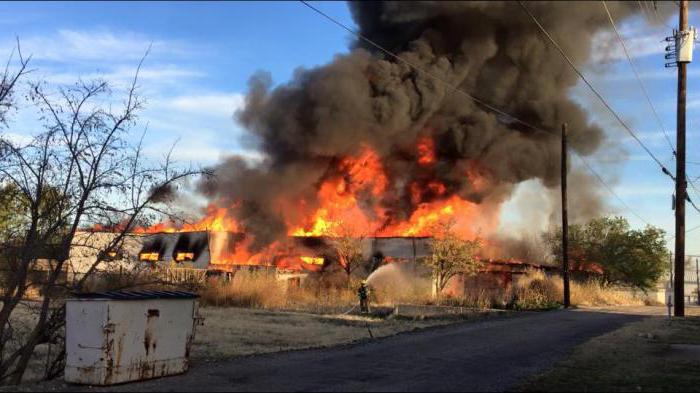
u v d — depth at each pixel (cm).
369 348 1203
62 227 1048
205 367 952
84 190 1052
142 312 836
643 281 4866
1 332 1005
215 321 1764
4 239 1041
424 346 1238
